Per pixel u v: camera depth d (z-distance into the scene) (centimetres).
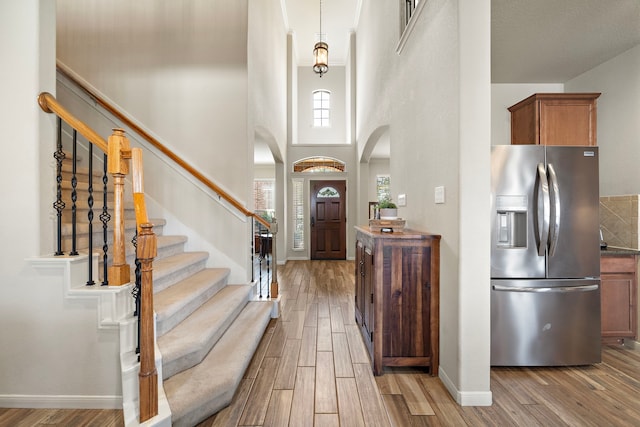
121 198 185
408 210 300
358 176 696
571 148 236
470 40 190
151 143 341
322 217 746
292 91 740
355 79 723
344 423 174
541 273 236
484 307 192
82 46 354
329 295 432
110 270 185
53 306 179
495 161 235
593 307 237
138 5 355
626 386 213
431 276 226
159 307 212
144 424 143
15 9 180
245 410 184
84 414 176
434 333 226
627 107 296
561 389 210
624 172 299
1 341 180
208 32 356
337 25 707
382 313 227
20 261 179
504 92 358
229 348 227
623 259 270
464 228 192
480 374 192
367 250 261
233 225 352
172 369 189
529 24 258
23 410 180
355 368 236
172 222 352
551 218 231
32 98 179
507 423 174
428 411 185
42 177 181
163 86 355
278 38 572
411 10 327
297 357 252
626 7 237
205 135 355
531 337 235
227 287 336
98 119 345
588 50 296
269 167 886
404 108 312
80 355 180
